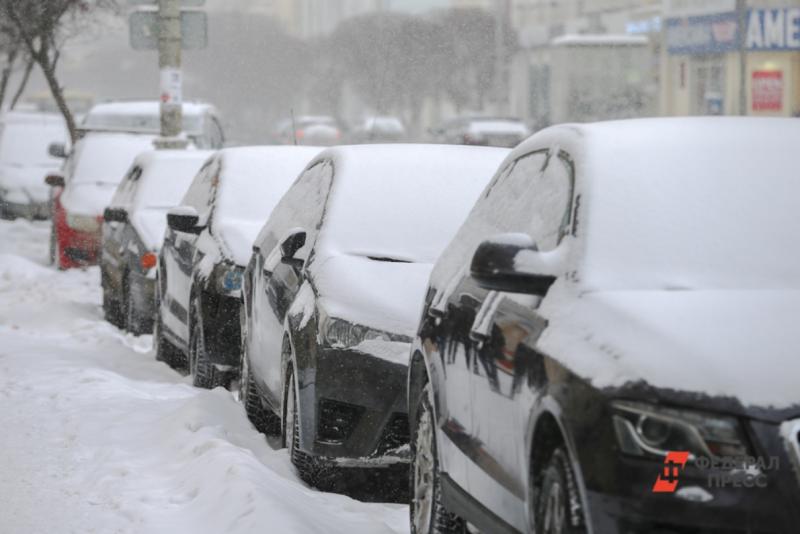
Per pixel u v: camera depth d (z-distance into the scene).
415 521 16.14
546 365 11.95
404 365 18.39
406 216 20.69
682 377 10.80
